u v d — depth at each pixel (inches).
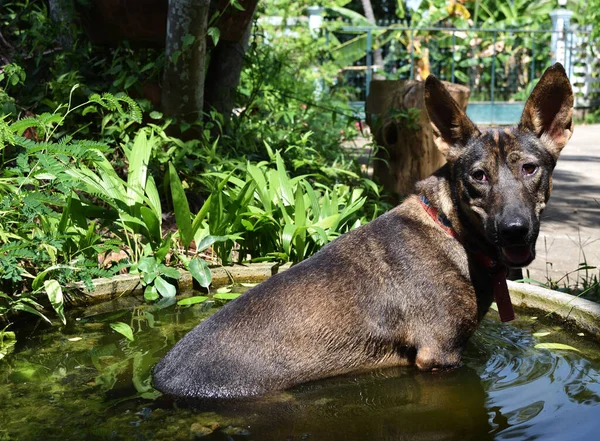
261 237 78.4
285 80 136.3
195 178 89.4
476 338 59.9
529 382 51.6
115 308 66.0
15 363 54.6
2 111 83.7
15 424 45.5
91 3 90.4
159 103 95.1
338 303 52.4
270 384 49.9
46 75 98.3
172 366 50.2
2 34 99.7
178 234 75.0
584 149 207.6
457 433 44.8
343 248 54.6
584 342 59.0
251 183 76.7
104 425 45.3
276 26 227.6
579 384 51.0
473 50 306.8
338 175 111.7
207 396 48.3
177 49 89.4
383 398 49.4
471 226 52.8
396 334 53.4
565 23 303.4
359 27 272.4
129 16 89.7
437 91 53.6
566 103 52.8
